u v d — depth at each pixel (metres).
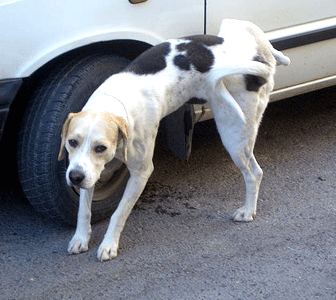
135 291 3.15
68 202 3.60
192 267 3.35
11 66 3.28
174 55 3.43
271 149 4.69
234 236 3.64
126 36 3.55
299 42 4.16
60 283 3.22
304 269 3.31
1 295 3.13
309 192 4.11
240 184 4.24
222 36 3.58
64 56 3.55
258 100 3.56
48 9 3.30
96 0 3.41
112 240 3.44
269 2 3.99
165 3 3.64
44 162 3.44
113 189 3.78
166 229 3.71
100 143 2.97
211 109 3.60
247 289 3.16
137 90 3.30
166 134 4.04
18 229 3.73
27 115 3.48
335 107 5.32
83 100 3.51
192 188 4.19
